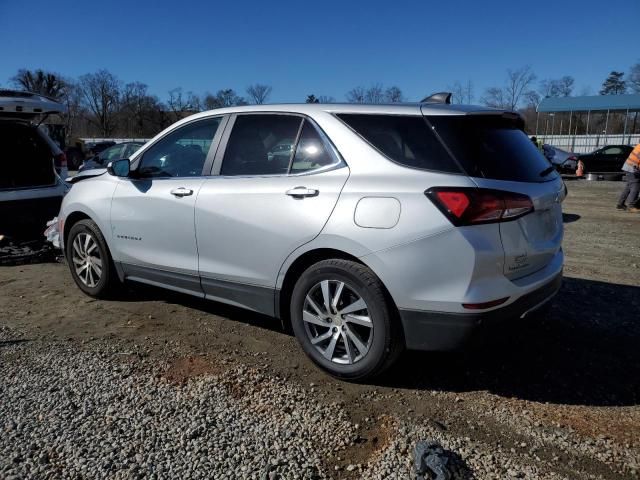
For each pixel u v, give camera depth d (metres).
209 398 3.32
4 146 7.03
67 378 3.54
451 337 3.16
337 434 2.96
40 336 4.27
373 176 3.36
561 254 3.90
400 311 3.25
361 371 3.43
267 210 3.72
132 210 4.64
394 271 3.20
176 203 4.29
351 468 2.67
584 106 37.19
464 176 3.14
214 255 4.09
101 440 2.86
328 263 3.46
